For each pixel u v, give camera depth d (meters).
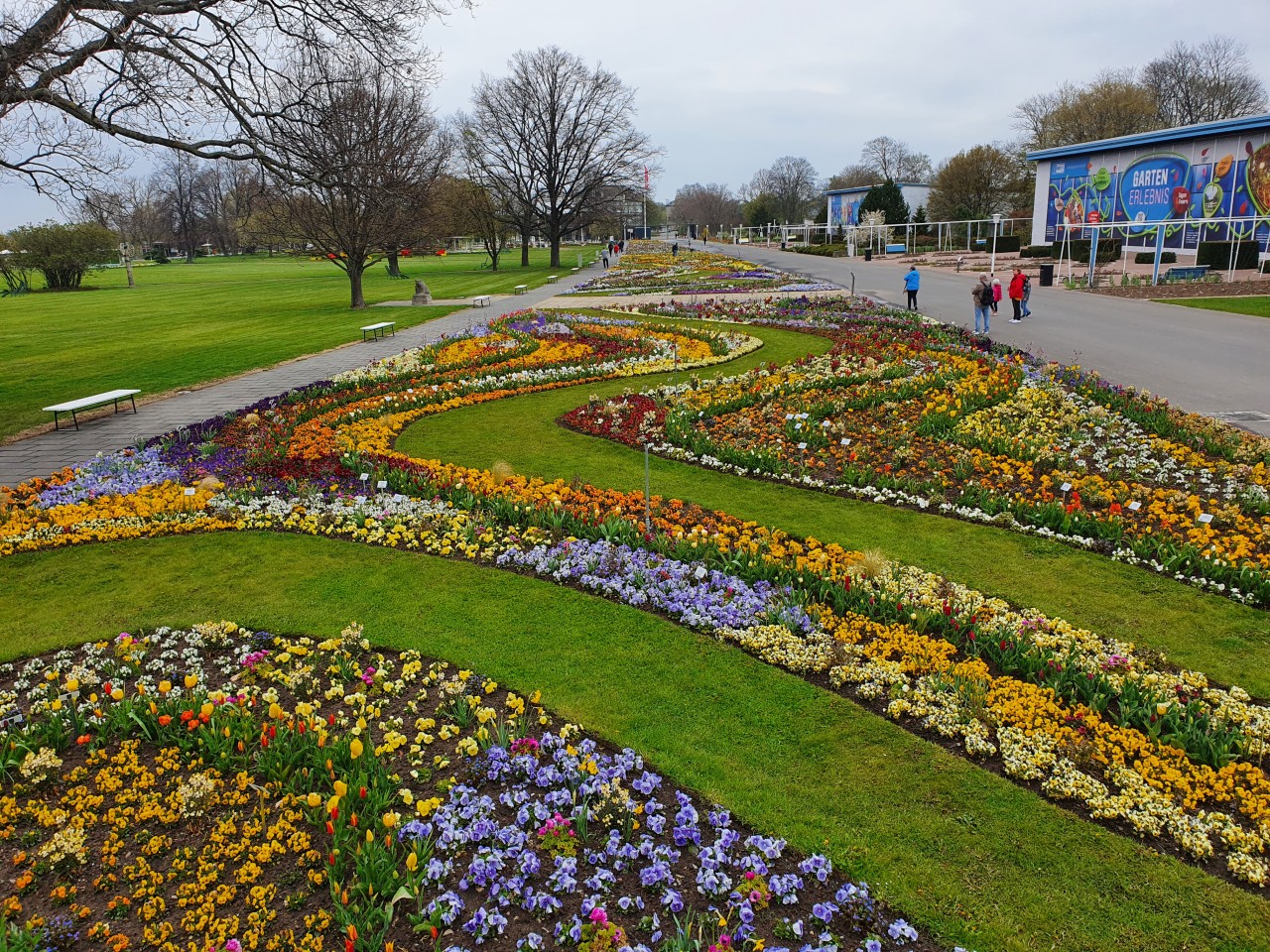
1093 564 7.66
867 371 15.17
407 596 7.25
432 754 5.14
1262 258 32.28
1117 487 9.34
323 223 33.12
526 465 11.08
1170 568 7.42
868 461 10.77
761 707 5.54
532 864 4.14
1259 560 7.48
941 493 9.48
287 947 3.74
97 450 12.27
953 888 4.06
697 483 10.23
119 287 56.75
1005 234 65.12
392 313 30.77
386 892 3.98
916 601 6.79
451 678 5.96
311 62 18.56
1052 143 65.75
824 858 4.18
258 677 6.01
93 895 4.08
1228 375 15.00
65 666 6.24
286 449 11.23
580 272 53.25
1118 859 4.23
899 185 80.44
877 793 4.71
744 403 13.68
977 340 18.34
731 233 118.00
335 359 20.47
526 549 8.12
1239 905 3.94
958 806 4.61
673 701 5.62
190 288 52.75
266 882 4.11
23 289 56.16
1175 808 4.50
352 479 10.33
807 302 27.55
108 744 5.22
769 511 9.22
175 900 4.00
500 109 58.72
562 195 62.78
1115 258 43.94
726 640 6.42
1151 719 5.25
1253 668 5.94
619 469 10.84
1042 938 3.77
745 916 3.80
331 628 6.72
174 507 9.37
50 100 12.30
